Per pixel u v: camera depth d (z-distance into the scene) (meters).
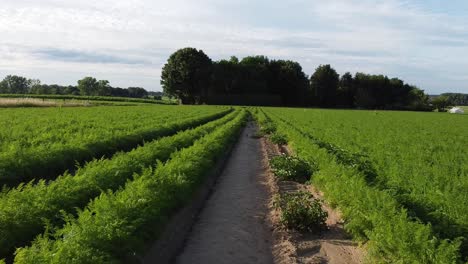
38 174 13.95
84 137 18.39
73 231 7.08
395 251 7.44
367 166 14.42
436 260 6.51
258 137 30.73
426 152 18.12
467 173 12.81
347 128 31.70
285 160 16.22
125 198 8.92
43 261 6.12
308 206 10.27
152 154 15.55
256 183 15.56
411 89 128.50
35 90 166.50
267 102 109.94
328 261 8.49
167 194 10.36
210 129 27.48
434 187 10.27
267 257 8.86
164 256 8.48
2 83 166.75
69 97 87.88
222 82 110.25
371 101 119.94
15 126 22.97
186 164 13.11
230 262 8.55
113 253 7.11
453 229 7.74
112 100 91.19
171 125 28.17
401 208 8.44
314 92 118.88
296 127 31.44
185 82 102.38
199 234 10.14
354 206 9.91
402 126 36.59
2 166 12.80
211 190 14.40
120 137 20.27
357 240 9.23
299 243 9.43
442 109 128.25
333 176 12.49
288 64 121.00
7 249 7.59
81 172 11.88
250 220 11.22
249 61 124.19
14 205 8.48
